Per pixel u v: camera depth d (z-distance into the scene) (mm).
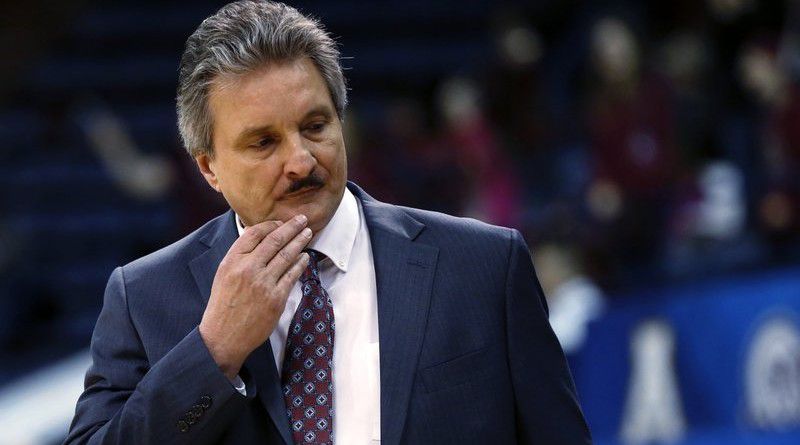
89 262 32656
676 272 21391
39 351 28234
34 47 38781
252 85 7672
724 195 25812
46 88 37812
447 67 36125
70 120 35719
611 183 24406
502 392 8211
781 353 19641
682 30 30312
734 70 28953
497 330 8289
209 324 7730
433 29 37781
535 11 34344
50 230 33406
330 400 7965
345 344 8125
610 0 32562
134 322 8305
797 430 19250
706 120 27031
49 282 31078
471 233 8562
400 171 26609
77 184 34531
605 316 21328
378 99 35312
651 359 20656
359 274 8320
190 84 7891
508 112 28266
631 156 24484
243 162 7785
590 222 23109
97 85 37750
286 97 7672
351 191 8758
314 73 7809
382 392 7957
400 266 8320
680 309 20609
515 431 8336
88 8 40156
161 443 7672
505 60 28516
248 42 7695
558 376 8461
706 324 20344
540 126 28328
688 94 27406
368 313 8227
